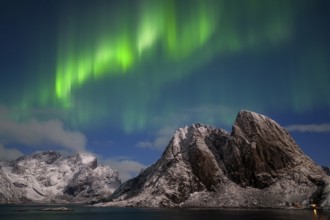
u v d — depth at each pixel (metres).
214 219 179.00
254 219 175.88
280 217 187.62
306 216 194.25
